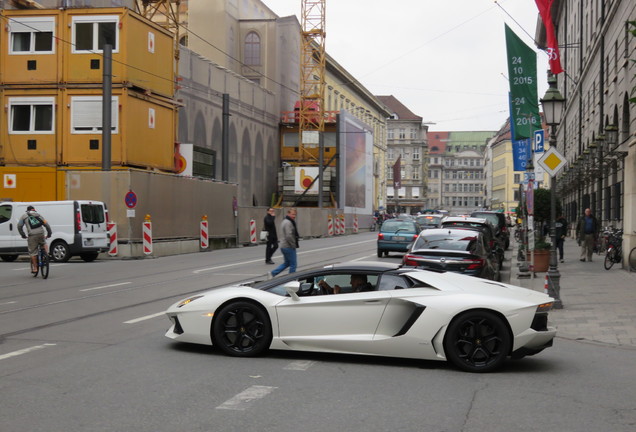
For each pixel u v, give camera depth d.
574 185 44.44
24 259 26.53
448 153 180.62
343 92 81.12
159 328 10.33
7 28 31.80
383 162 104.12
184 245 30.33
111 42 31.30
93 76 31.33
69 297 14.19
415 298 7.84
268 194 59.50
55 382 6.90
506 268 23.83
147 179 27.62
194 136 44.38
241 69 61.09
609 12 28.31
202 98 45.53
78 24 31.45
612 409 6.14
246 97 53.75
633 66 22.36
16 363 7.82
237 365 7.79
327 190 60.19
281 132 62.69
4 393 6.44
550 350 9.29
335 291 8.25
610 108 29.22
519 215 41.19
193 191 31.36
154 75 33.53
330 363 7.95
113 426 5.41
